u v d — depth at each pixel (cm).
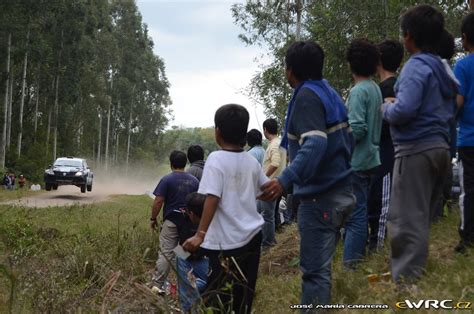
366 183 600
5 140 4381
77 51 4997
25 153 5050
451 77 478
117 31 6862
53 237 1109
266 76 2358
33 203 2277
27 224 1087
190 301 473
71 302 595
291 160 446
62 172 3128
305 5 2506
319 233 448
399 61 632
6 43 4147
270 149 870
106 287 601
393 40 632
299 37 2452
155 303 523
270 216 902
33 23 4203
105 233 1152
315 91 437
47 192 3105
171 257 739
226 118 462
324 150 426
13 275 555
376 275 525
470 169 556
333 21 1809
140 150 7438
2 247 973
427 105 466
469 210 559
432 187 477
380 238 643
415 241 468
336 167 445
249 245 460
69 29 4875
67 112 5641
